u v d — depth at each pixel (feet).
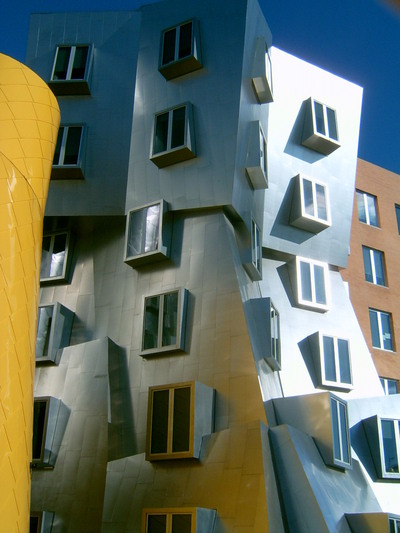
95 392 76.38
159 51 89.56
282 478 64.18
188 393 68.33
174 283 78.74
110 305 83.10
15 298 45.47
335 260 100.12
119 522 66.23
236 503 60.59
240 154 82.48
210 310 74.64
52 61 92.68
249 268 81.35
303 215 94.27
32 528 71.46
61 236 90.63
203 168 81.56
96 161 88.12
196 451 65.62
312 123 98.58
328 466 70.13
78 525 70.23
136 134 87.76
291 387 84.17
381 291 113.91
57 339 82.58
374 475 80.89
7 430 41.88
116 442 73.00
